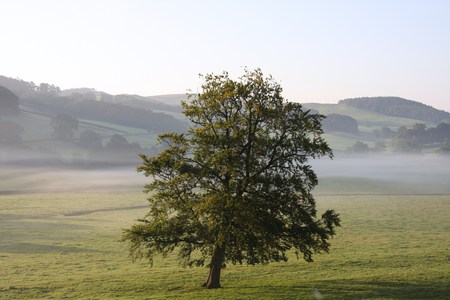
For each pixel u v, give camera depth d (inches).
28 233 3139.8
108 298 1541.6
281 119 1494.8
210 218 1462.8
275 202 1493.6
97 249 2605.8
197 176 1498.5
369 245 2679.6
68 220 3762.3
